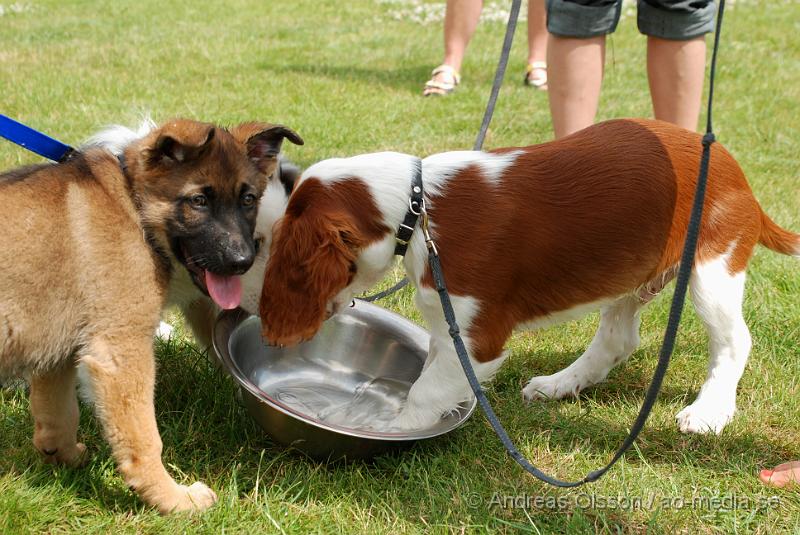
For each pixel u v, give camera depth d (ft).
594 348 13.26
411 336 13.10
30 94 26.53
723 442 11.94
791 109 30.66
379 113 27.12
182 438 11.35
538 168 10.79
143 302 9.52
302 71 33.19
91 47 35.55
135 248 9.50
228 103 27.25
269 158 10.98
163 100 27.04
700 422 12.03
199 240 9.75
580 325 15.43
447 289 10.43
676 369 14.20
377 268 10.66
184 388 12.41
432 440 11.71
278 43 39.09
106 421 9.46
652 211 10.74
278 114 26.35
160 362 12.96
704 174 9.37
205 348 13.01
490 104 14.71
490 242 10.43
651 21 15.24
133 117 23.81
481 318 10.64
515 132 26.35
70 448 10.59
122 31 40.06
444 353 10.91
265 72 32.50
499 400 13.08
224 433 11.60
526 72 32.96
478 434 12.03
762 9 50.93
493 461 11.47
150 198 9.61
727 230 11.18
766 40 42.70
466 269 10.41
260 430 11.67
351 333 13.41
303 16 47.37
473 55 37.58
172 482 9.89
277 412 10.36
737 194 11.24
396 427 11.30
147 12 46.14
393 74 33.83
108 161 9.70
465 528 10.01
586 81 15.37
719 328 11.71
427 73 34.37
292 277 10.43
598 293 10.99
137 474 9.61
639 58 38.04
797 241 12.32
